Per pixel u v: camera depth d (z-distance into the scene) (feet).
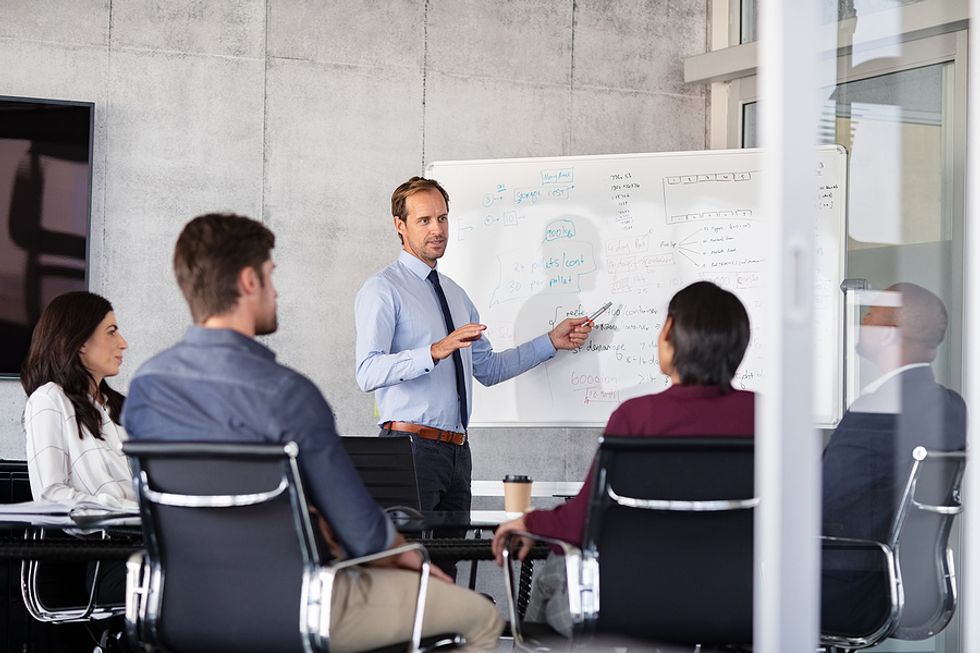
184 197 17.33
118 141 17.06
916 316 9.55
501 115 19.01
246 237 7.95
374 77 18.30
